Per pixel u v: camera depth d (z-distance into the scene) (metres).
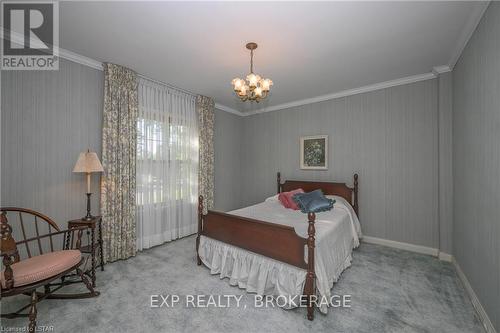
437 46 2.64
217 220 2.81
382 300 2.25
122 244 3.22
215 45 2.64
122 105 3.22
